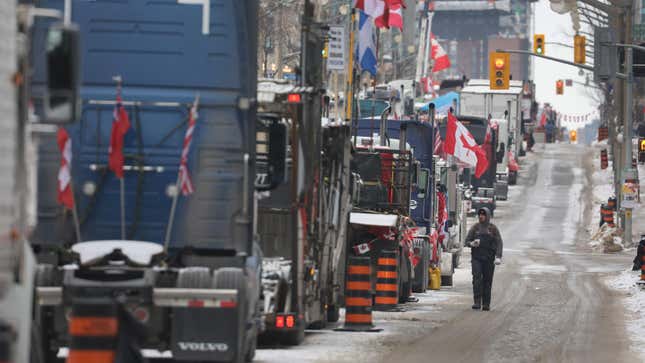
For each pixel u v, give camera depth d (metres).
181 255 40.56
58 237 40.62
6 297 26.81
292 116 48.34
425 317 67.81
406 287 77.75
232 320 38.53
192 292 38.31
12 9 27.19
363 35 87.38
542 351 52.66
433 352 50.75
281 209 52.31
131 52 40.78
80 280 38.31
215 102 40.44
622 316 72.19
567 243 174.38
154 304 38.38
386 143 84.06
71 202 40.34
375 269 72.12
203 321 38.47
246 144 40.50
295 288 49.84
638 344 56.56
